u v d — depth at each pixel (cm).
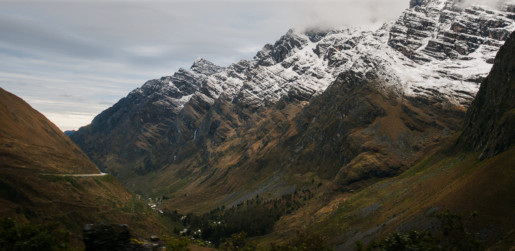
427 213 17075
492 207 14038
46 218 18750
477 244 9825
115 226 6919
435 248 8150
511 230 12488
